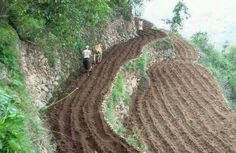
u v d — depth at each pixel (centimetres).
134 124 2216
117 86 2359
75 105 1986
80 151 1536
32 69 1862
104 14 2227
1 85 1259
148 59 3161
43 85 1956
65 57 2372
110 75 2483
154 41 3538
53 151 1413
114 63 2744
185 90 2766
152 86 2811
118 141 1695
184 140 2078
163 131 2158
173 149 1952
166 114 2386
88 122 1817
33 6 1841
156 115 2356
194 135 2152
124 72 2634
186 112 2441
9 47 1563
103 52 3100
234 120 2362
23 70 1634
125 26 3738
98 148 1597
